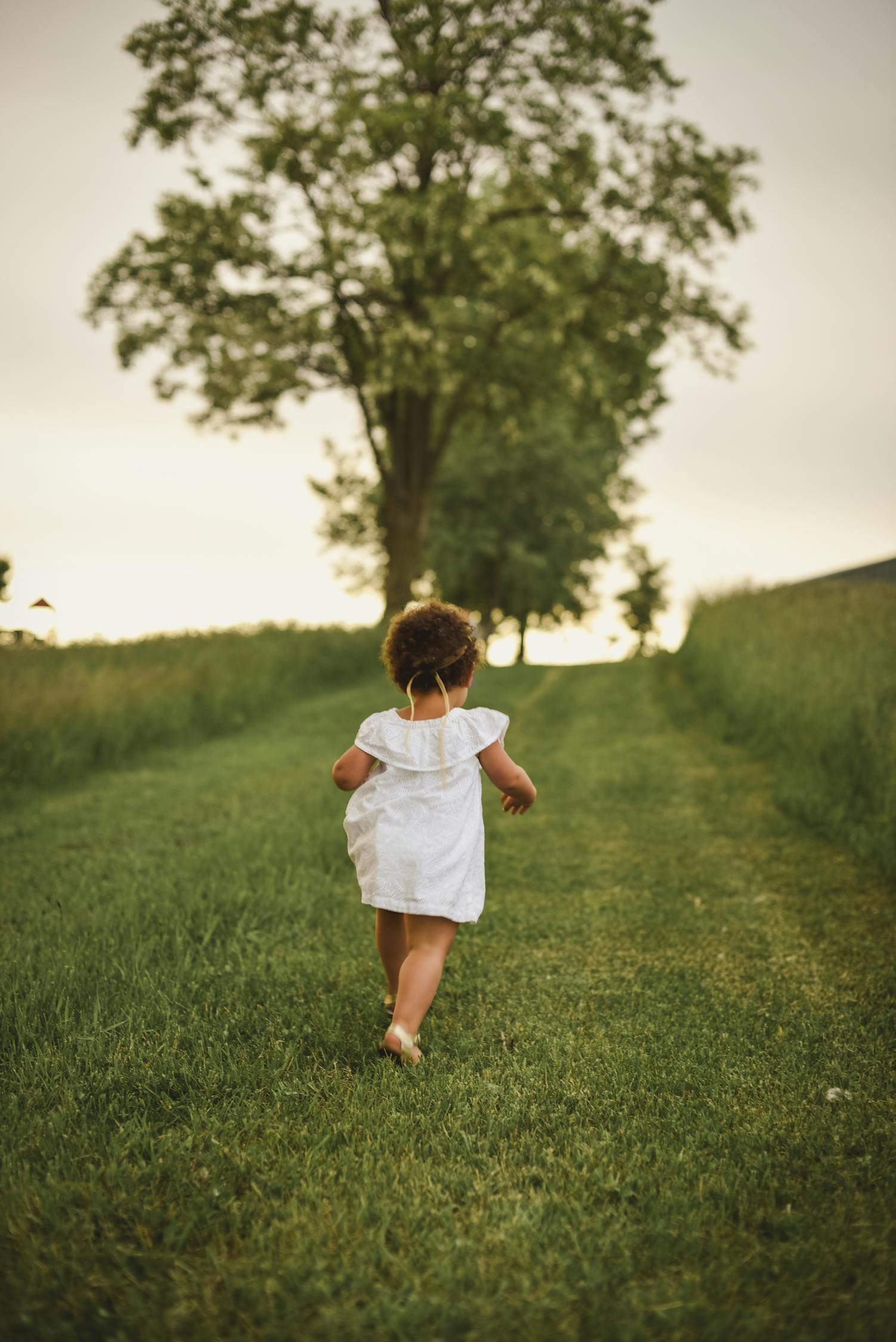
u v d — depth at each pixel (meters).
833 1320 1.79
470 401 25.92
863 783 6.99
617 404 23.69
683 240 21.38
